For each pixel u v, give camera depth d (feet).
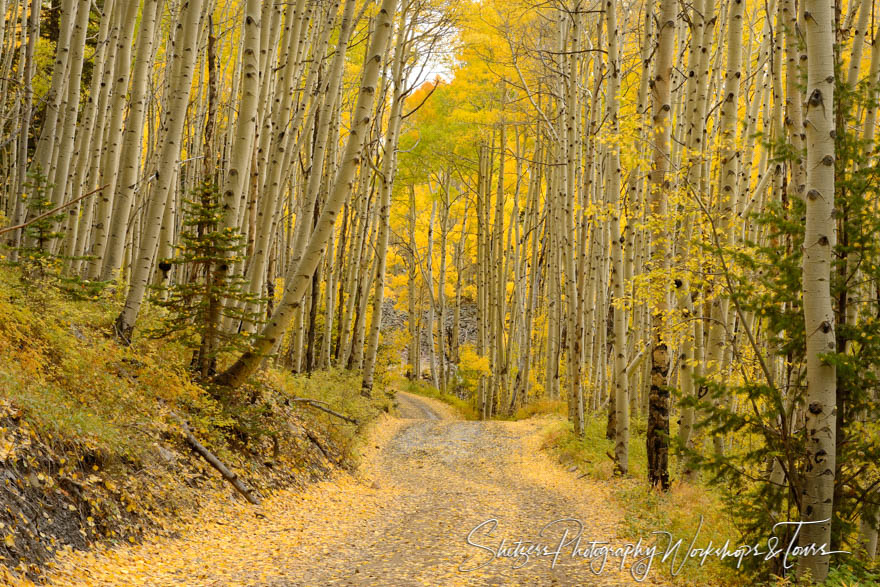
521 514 35.01
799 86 20.15
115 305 34.12
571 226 61.82
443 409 107.76
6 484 18.75
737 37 33.83
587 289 72.54
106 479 23.29
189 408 32.81
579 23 61.93
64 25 39.60
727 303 39.50
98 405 26.53
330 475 41.32
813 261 19.13
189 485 27.89
